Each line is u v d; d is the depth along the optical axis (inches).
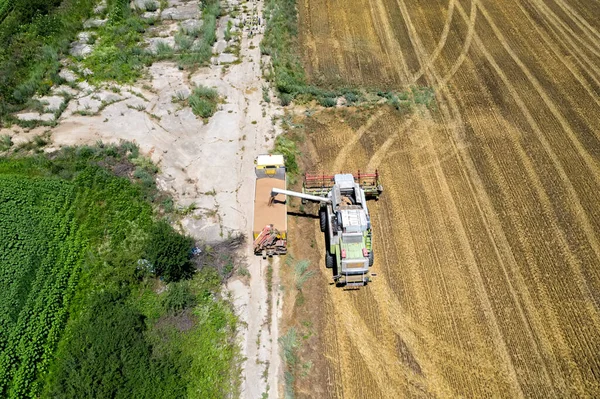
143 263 774.5
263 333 709.3
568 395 632.4
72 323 728.3
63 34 1288.1
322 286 764.6
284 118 1052.5
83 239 834.2
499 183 909.8
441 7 1379.2
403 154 973.8
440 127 1026.1
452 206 872.9
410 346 691.4
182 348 690.8
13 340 676.1
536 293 741.3
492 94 1096.8
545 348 679.1
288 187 912.3
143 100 1105.4
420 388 649.0
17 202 853.2
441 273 773.9
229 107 1082.1
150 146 999.0
